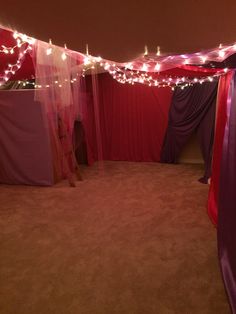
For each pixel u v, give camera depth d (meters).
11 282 2.14
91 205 3.62
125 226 3.00
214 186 3.17
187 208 3.43
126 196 3.92
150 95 5.71
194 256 2.40
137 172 5.18
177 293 1.96
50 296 1.97
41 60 2.71
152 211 3.37
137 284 2.06
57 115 4.39
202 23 1.10
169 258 2.38
